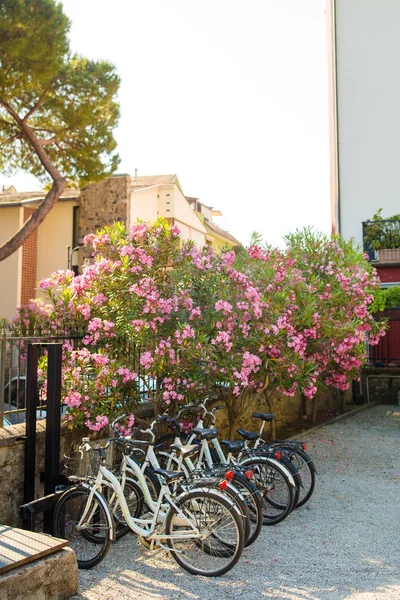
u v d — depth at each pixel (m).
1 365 5.40
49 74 13.90
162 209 24.33
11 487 5.05
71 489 4.83
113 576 4.42
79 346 6.74
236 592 4.09
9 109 14.70
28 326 6.54
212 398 8.18
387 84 17.44
